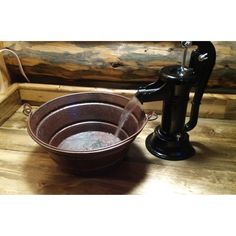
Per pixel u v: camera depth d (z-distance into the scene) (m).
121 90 1.15
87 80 1.19
